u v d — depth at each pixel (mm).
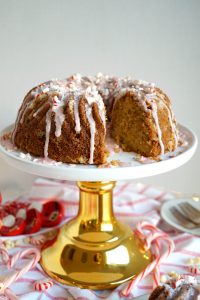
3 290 745
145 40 1066
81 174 721
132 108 801
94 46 1062
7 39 1036
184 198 1014
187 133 880
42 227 926
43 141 768
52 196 1000
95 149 753
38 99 795
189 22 1053
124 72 1088
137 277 760
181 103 1115
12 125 910
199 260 817
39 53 1053
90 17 1040
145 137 786
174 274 779
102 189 821
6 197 1054
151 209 976
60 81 863
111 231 836
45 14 1026
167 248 839
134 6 1040
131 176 728
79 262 801
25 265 805
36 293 753
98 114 759
